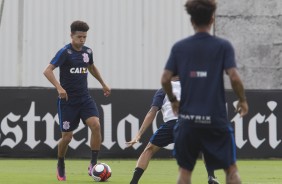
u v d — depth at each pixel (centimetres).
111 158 5222
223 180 3575
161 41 6600
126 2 6556
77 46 3381
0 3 6412
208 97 1952
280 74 6756
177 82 2920
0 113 5153
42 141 5172
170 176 3859
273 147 5328
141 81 6575
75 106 3403
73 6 6500
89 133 5175
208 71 1953
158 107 2948
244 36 6750
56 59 3334
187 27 6619
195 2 1975
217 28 6738
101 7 6525
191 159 2009
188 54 1972
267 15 6762
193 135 1972
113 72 6544
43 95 5188
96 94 5209
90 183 3325
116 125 5228
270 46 6762
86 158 5172
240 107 1991
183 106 1981
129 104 5244
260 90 5312
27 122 5175
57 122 5184
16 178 3616
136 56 6569
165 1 6594
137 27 6569
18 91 5172
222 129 1959
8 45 6438
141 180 3591
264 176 3928
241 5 6744
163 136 2988
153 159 5266
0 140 5159
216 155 1964
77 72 3388
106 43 6531
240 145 5300
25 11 6450
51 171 4125
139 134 2931
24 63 6450
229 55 1952
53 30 6481
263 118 5319
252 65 6756
